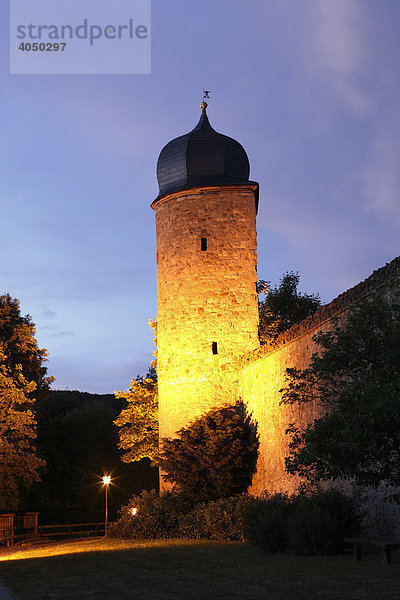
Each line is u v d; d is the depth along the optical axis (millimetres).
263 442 25453
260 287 39250
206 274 30500
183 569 13992
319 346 19922
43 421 56688
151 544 21062
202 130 32750
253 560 14906
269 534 16547
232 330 30047
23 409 35438
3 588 12734
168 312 31000
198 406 29469
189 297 30469
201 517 23781
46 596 11250
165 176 32531
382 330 11523
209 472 26328
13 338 37062
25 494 49906
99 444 58281
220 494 26109
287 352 23031
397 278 12562
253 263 30875
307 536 15430
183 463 26625
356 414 10992
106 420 60250
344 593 10109
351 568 12609
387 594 9836
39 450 53656
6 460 33375
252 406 27062
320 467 12719
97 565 15508
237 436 26797
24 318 39156
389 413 10680
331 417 11766
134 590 11523
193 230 30953
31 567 15852
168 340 30844
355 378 12117
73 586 12320
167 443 27359
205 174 31812
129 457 37000
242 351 29859
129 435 36875
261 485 25438
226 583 11812
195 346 30016
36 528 34688
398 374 10812
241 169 32375
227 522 22203
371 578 11289
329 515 15516
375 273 16141
